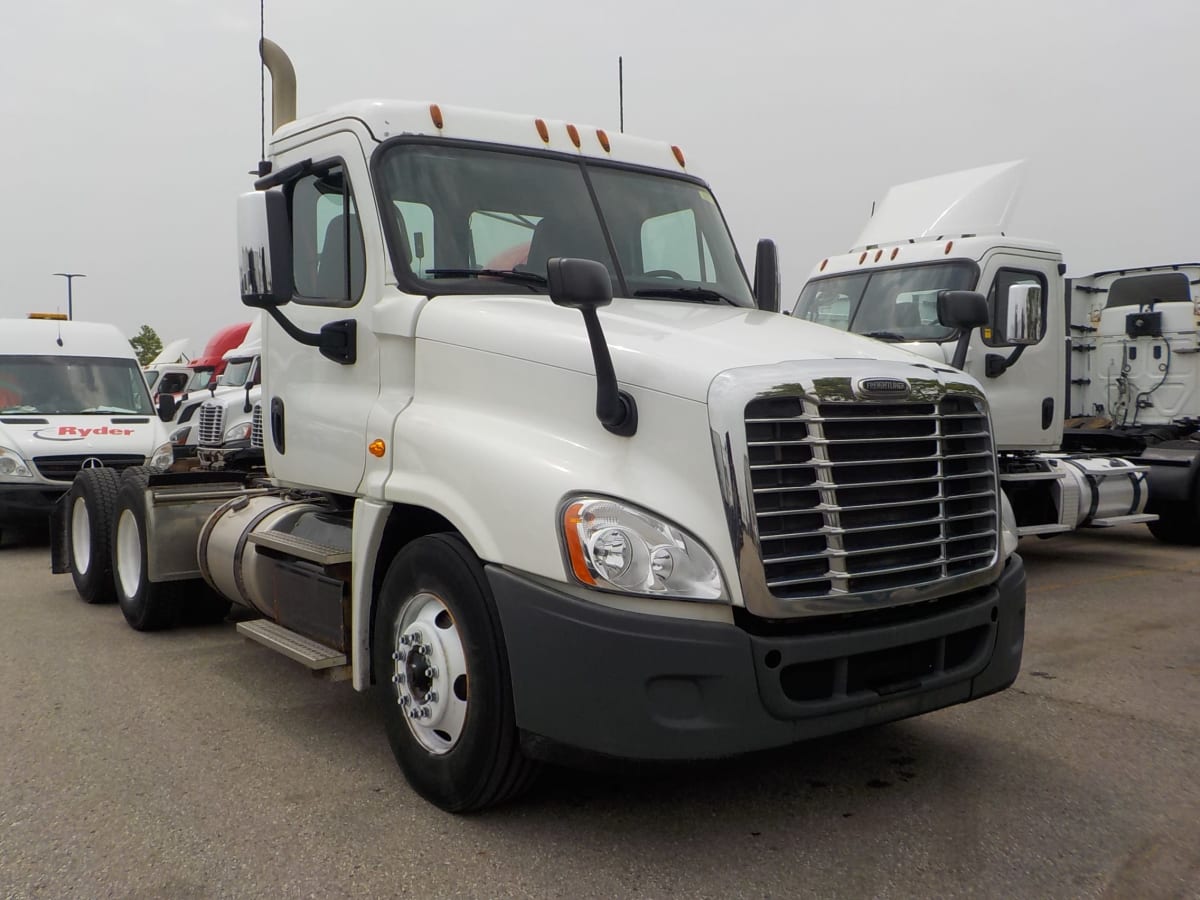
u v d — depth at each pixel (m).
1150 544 11.23
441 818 3.92
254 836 3.79
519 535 3.56
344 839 3.75
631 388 3.63
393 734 4.21
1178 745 4.70
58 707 5.36
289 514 5.47
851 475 3.60
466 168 4.74
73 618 7.55
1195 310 10.55
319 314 4.90
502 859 3.59
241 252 4.30
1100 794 4.13
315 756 4.61
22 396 12.10
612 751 3.37
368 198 4.57
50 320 13.06
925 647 3.84
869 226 10.14
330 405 4.80
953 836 3.74
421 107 4.75
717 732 3.36
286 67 5.75
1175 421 10.74
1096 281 11.43
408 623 4.14
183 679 5.86
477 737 3.73
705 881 3.42
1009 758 4.54
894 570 3.65
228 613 7.34
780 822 3.87
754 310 4.88
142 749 4.72
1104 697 5.46
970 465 3.98
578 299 3.46
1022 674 5.92
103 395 12.64
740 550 3.37
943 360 8.27
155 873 3.51
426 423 4.13
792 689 3.52
